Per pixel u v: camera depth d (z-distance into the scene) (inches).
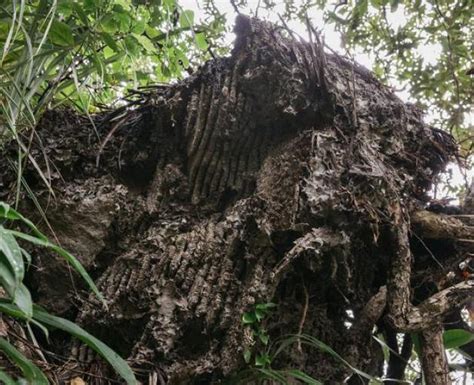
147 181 51.5
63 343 44.0
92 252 46.0
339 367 43.9
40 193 46.6
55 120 51.9
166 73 63.4
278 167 44.6
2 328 35.4
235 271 42.1
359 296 45.8
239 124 47.6
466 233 46.6
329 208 40.5
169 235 46.2
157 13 62.1
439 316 41.7
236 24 49.0
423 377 44.9
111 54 61.7
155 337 40.3
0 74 48.1
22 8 42.0
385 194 42.6
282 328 42.4
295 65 46.2
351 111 47.0
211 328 40.7
